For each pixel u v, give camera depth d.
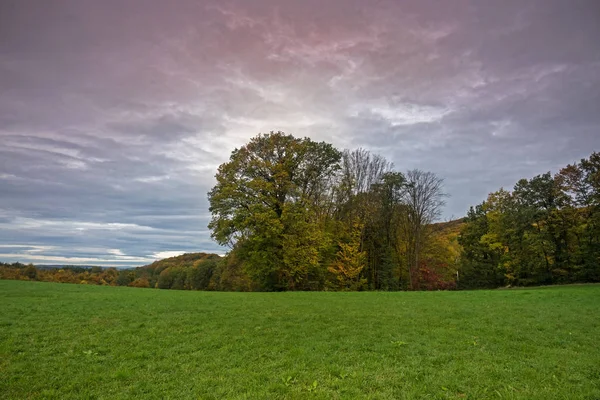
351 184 51.16
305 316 15.98
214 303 20.77
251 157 40.69
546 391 7.06
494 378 7.89
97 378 7.95
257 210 36.72
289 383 7.65
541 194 52.50
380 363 8.97
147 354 9.74
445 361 9.14
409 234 53.94
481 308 18.44
